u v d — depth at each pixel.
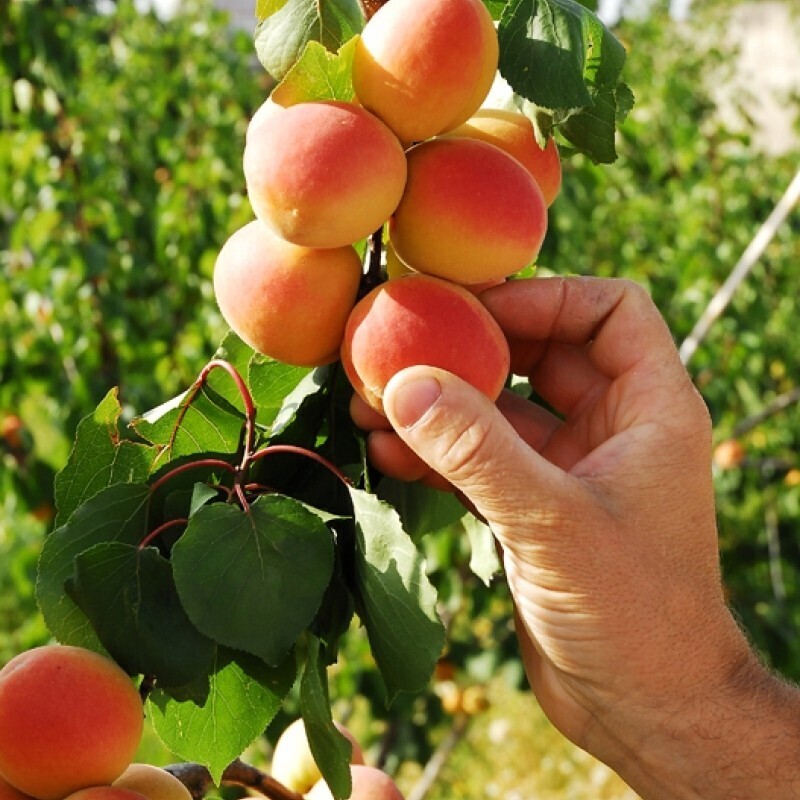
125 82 2.56
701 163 2.57
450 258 0.45
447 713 1.58
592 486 0.51
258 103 2.69
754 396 1.98
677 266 2.28
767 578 1.93
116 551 0.46
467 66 0.44
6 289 1.74
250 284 0.46
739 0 3.95
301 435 0.51
